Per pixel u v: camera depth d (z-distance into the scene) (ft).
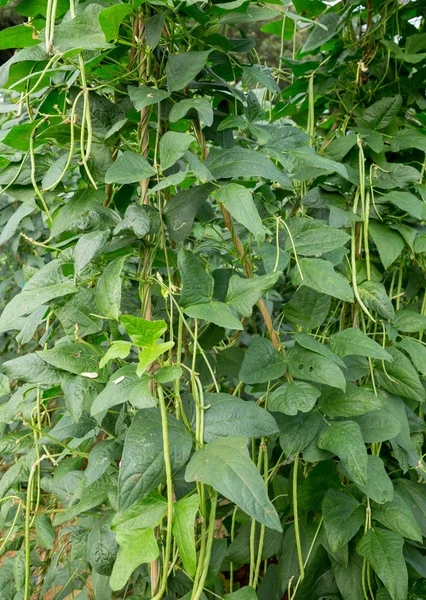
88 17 2.88
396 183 4.08
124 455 2.44
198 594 2.73
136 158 2.98
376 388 4.07
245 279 3.08
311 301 3.61
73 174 8.13
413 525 3.48
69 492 3.61
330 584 4.08
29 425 3.46
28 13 3.46
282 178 3.20
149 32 3.18
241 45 3.72
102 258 3.28
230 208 2.91
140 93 3.09
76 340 3.14
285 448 3.39
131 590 4.68
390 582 3.29
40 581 4.19
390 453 4.52
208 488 2.96
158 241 3.30
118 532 2.42
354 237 4.24
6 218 8.18
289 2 3.45
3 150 3.60
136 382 2.61
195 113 3.50
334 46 4.60
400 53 4.28
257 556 3.91
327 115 5.24
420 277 4.79
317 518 3.94
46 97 3.34
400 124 4.73
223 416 2.78
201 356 4.17
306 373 3.31
